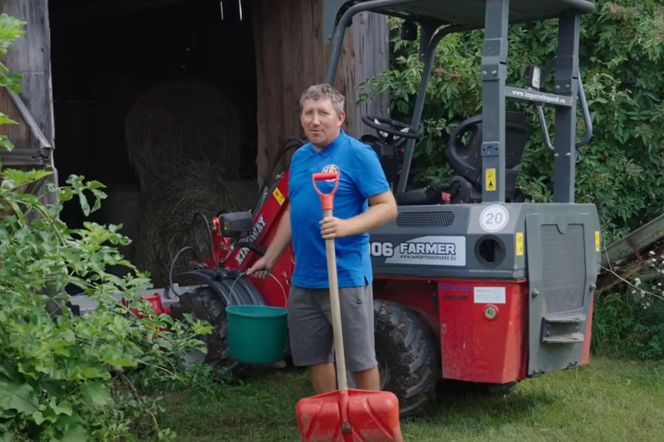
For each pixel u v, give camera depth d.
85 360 3.60
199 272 5.66
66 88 11.06
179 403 5.04
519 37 7.39
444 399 5.21
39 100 5.07
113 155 10.11
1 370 3.41
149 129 8.52
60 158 10.06
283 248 4.42
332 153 3.96
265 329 4.38
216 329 5.43
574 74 4.99
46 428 3.48
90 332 3.67
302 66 7.89
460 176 4.83
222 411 4.89
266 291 5.64
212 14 11.17
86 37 11.18
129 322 3.86
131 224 8.69
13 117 4.96
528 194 6.97
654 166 7.25
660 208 7.21
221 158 8.83
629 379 5.66
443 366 4.52
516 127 4.91
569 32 5.00
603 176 6.96
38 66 5.07
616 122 7.10
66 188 3.91
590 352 6.43
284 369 5.93
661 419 4.82
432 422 4.73
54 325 3.66
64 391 3.59
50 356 3.47
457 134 4.86
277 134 8.23
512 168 4.96
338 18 5.05
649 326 6.48
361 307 3.99
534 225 4.41
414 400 4.64
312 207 3.96
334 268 3.64
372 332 4.07
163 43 11.48
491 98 4.39
